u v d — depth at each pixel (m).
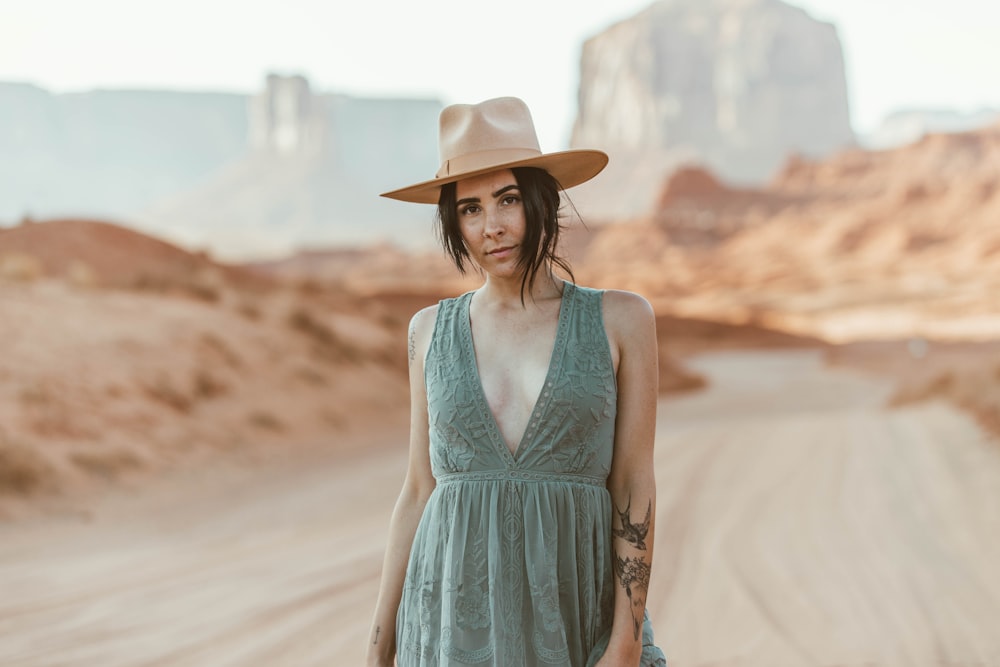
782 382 43.69
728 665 5.17
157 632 5.90
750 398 33.62
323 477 12.98
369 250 179.88
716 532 8.57
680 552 7.79
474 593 2.28
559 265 2.42
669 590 6.68
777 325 82.38
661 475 12.15
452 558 2.29
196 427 14.42
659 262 152.62
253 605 6.48
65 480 11.21
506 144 2.32
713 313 89.69
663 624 5.93
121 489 11.40
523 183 2.34
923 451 13.49
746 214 183.25
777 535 8.45
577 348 2.32
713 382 42.34
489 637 2.25
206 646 5.60
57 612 6.39
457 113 2.35
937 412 18.48
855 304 98.44
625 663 2.29
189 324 18.16
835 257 129.62
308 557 8.02
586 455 2.30
